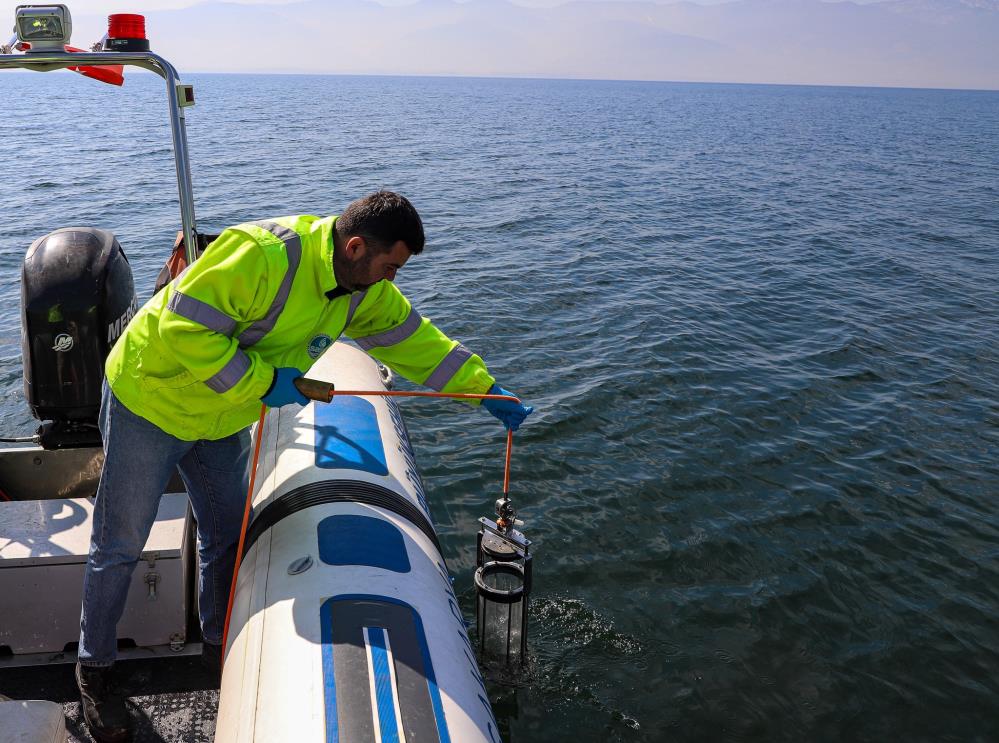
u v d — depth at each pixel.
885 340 9.01
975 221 18.66
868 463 5.93
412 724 1.61
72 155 26.30
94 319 2.51
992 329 9.68
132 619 2.33
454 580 4.23
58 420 2.66
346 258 1.79
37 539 2.27
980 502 5.47
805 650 3.94
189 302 1.68
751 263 13.11
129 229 13.91
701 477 5.56
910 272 12.84
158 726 2.17
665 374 7.50
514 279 11.15
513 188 21.62
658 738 3.31
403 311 2.25
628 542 4.74
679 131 52.62
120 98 87.31
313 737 1.57
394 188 20.50
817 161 33.91
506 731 3.24
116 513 1.99
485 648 3.27
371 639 1.80
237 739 1.68
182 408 1.88
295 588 1.98
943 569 4.69
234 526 2.27
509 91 179.38
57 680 2.30
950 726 3.53
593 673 3.65
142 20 2.42
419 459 5.61
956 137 56.88
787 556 4.70
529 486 5.32
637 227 16.23
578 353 8.09
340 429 2.82
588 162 29.88
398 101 92.69
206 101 80.25
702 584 4.39
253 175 22.19
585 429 6.23
